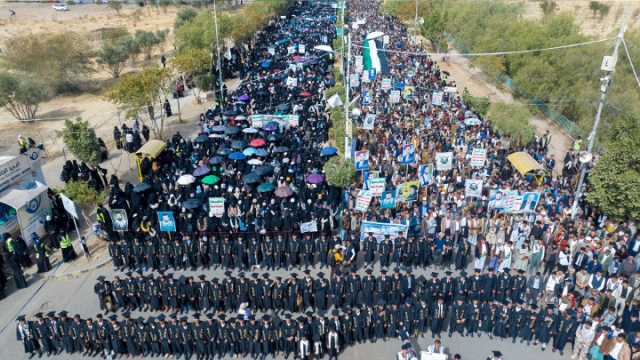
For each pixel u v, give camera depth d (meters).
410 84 47.62
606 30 88.06
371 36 34.34
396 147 32.66
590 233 23.16
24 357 18.25
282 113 40.06
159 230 24.02
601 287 19.81
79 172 29.72
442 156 27.45
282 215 25.19
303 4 125.31
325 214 24.72
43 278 22.80
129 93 36.16
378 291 20.02
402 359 16.19
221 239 23.31
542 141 34.88
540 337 18.30
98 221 26.20
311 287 20.27
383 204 24.94
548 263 22.12
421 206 25.39
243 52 66.12
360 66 52.09
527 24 56.84
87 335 18.05
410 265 23.22
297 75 50.44
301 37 73.56
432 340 18.89
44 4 130.88
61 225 25.56
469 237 24.11
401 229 22.89
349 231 24.16
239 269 23.20
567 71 43.22
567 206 25.70
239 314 19.36
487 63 55.12
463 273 20.31
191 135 41.47
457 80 62.56
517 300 20.03
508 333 18.94
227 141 34.00
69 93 55.84
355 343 18.80
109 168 34.97
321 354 17.98
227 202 26.28
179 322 18.12
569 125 41.09
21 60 53.47
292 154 31.80
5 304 21.02
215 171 29.50
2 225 24.06
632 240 22.30
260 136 35.34
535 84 45.38
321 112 41.75
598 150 34.31
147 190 27.69
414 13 91.06
